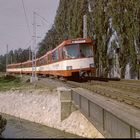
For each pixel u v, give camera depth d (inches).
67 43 1497.3
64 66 1502.2
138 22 1563.7
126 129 492.7
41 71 2380.7
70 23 2316.7
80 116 1067.9
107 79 1519.4
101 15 1846.7
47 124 1322.6
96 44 1923.0
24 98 1734.7
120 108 629.3
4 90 2026.3
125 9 1625.2
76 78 1584.6
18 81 2787.9
